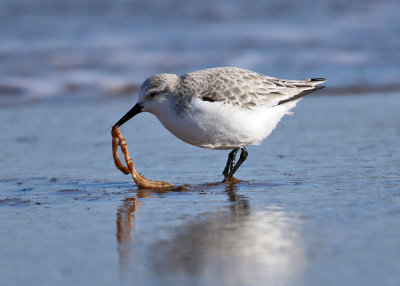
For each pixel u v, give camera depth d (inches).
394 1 1220.5
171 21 1152.8
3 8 1196.5
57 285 259.0
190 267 275.9
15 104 825.5
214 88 423.5
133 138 635.5
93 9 1212.5
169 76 432.5
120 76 924.0
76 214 372.5
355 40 1037.8
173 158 546.9
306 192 411.2
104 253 297.7
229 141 439.2
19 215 371.9
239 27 1120.2
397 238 307.4
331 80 877.8
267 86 443.5
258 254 290.5
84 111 783.1
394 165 483.2
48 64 956.6
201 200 402.3
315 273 264.5
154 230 334.3
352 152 536.4
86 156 565.3
